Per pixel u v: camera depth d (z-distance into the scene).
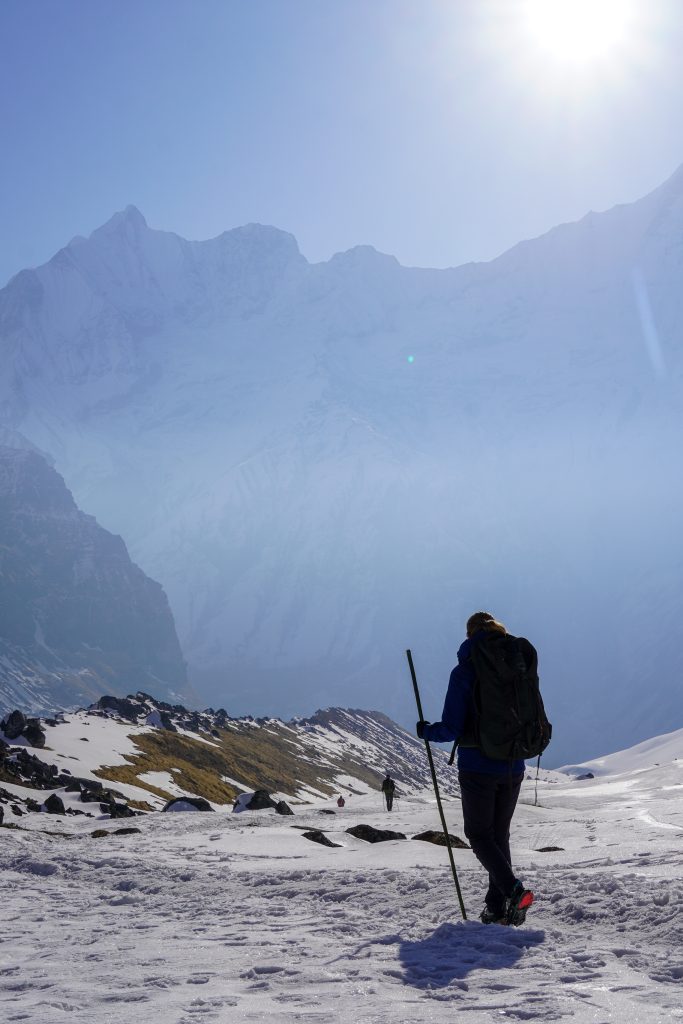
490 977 4.82
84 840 21.22
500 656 6.57
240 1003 4.41
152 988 4.93
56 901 9.85
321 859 13.24
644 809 38.56
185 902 9.14
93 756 81.56
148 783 79.50
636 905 6.56
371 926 6.90
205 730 127.00
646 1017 3.82
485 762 6.58
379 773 171.62
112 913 8.75
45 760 72.56
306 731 188.25
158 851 15.72
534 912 6.98
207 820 33.91
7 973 5.69
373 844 16.02
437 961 5.36
